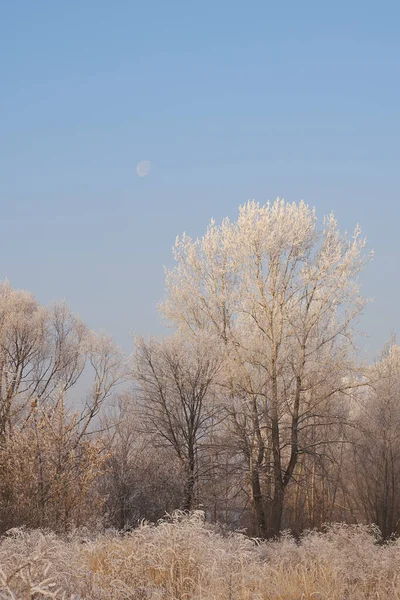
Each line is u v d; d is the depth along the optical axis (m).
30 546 8.62
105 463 29.94
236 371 32.59
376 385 38.06
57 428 23.27
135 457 32.00
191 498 31.58
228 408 32.59
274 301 32.91
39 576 6.32
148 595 8.04
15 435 23.31
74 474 23.28
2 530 19.69
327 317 32.91
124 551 9.50
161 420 32.81
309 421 38.38
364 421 37.78
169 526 10.22
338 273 32.50
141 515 30.17
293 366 32.50
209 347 32.81
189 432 32.91
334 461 35.22
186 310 34.53
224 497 33.88
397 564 11.29
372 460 42.62
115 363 34.31
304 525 42.16
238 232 33.88
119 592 7.67
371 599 10.07
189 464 32.47
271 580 10.29
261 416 33.09
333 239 32.94
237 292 33.66
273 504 32.47
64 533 18.77
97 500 24.55
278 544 16.78
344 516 47.44
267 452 33.81
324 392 33.38
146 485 30.53
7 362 33.81
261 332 33.38
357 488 45.00
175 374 33.09
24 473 21.69
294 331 32.22
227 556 9.51
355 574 10.84
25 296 39.75
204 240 34.47
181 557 9.30
